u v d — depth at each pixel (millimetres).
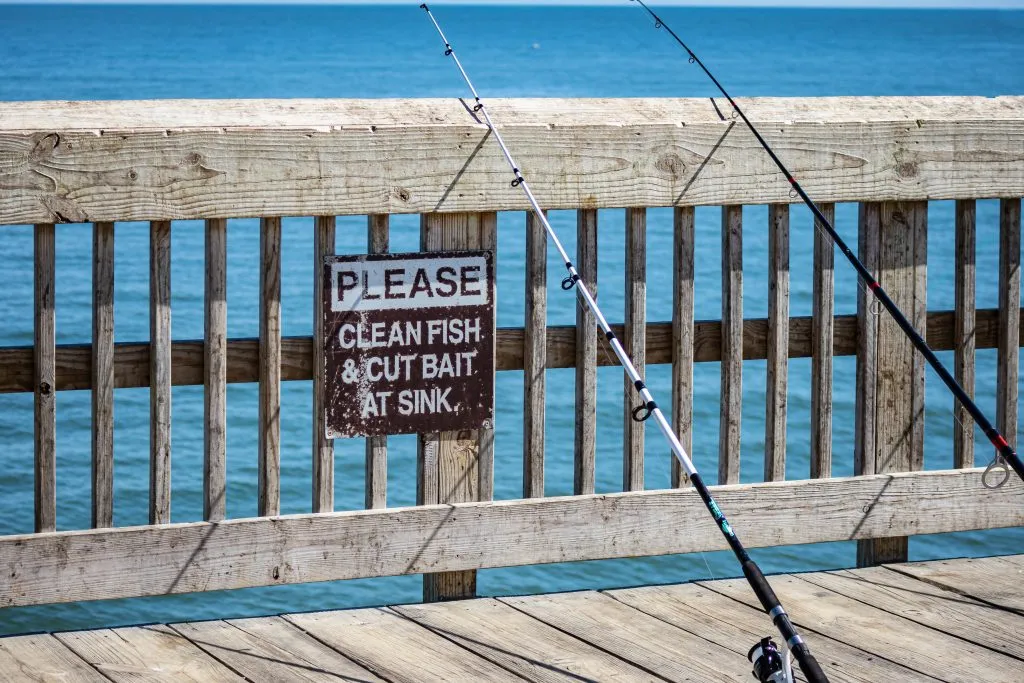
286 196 5340
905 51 197250
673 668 5129
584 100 5906
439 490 5727
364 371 5562
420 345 5621
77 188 5086
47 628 11688
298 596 12523
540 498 5816
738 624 5621
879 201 6148
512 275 28750
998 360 6469
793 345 6211
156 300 5281
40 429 5246
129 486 15656
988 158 6203
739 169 5891
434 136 5480
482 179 5578
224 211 5273
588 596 5949
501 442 17156
